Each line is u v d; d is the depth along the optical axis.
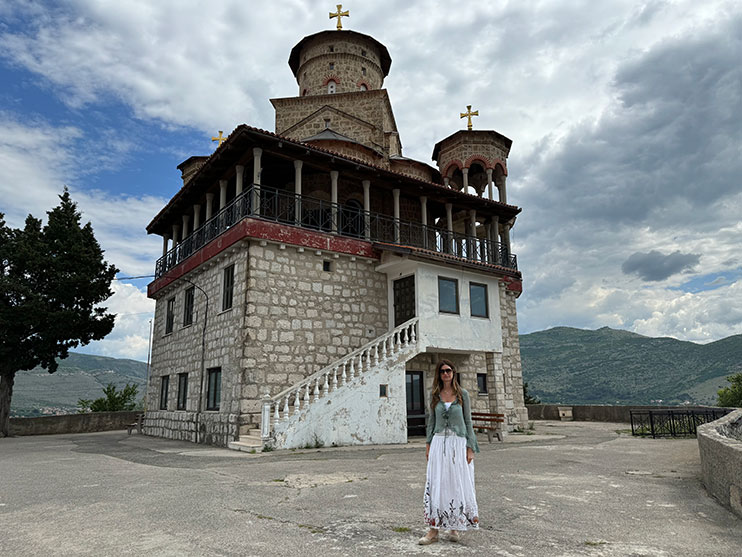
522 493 7.27
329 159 17.47
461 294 18.64
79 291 25.95
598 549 4.54
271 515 5.86
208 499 6.83
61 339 25.20
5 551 4.53
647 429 19.86
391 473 9.12
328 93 28.67
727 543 4.76
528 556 4.31
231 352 15.93
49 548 4.61
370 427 15.16
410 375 18.75
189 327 19.72
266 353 15.43
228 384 15.84
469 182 28.12
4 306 23.80
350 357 15.23
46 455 13.59
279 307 15.98
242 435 14.62
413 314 18.08
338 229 18.50
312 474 9.05
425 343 17.11
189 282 20.52
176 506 6.39
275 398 13.62
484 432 19.45
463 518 4.66
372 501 6.62
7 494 7.37
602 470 9.67
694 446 13.66
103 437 21.88
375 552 4.42
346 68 29.19
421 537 4.90
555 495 7.13
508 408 21.11
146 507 6.35
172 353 21.30
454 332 18.02
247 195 16.52
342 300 17.45
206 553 4.41
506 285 22.22
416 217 22.70
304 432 13.92
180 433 19.06
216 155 17.53
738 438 10.20
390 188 19.98
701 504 6.57
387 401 15.70
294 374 15.87
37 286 25.52
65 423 26.83
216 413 16.36
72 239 26.36
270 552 4.42
